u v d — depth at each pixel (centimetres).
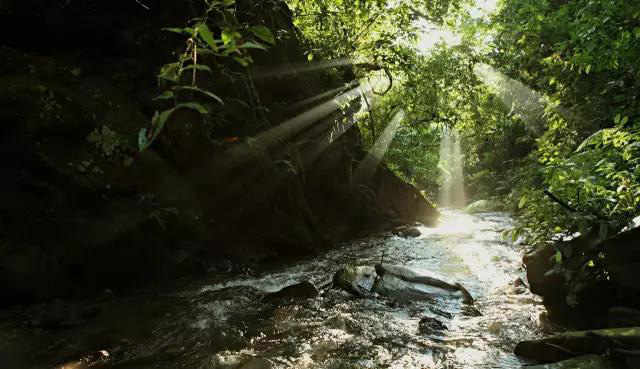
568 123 646
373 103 1619
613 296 345
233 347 340
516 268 590
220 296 481
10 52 558
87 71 641
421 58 1462
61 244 479
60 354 328
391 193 1405
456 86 1525
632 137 355
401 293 471
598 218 338
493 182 2262
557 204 365
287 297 474
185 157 667
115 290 516
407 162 2206
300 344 341
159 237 582
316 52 1053
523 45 844
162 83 173
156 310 438
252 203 754
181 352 331
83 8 660
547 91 884
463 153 3084
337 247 866
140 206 573
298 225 819
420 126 1775
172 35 753
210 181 699
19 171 490
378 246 862
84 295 486
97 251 501
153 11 738
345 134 1229
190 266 598
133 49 709
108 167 565
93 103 595
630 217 333
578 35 455
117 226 527
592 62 464
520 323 370
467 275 581
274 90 958
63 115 539
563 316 373
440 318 400
